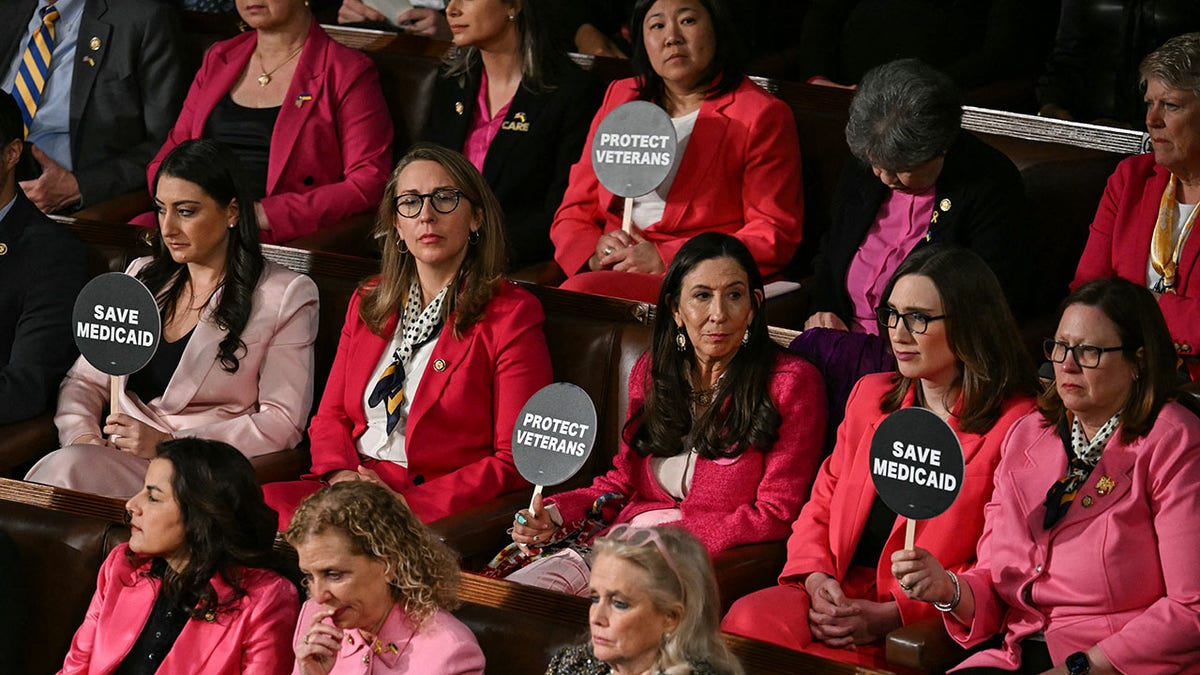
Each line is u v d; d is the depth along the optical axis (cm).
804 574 1230
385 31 2089
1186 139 1430
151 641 1230
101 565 1295
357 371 1495
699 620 934
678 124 1719
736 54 1719
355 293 1524
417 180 1441
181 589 1219
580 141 1844
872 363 1331
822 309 1596
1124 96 1777
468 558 1349
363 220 1883
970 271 1189
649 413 1342
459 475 1424
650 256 1659
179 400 1535
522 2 1847
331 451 1478
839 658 1147
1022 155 1638
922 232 1521
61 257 1636
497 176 1842
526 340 1445
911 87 1452
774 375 1305
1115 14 1814
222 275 1559
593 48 2147
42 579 1321
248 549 1229
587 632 1084
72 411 1574
